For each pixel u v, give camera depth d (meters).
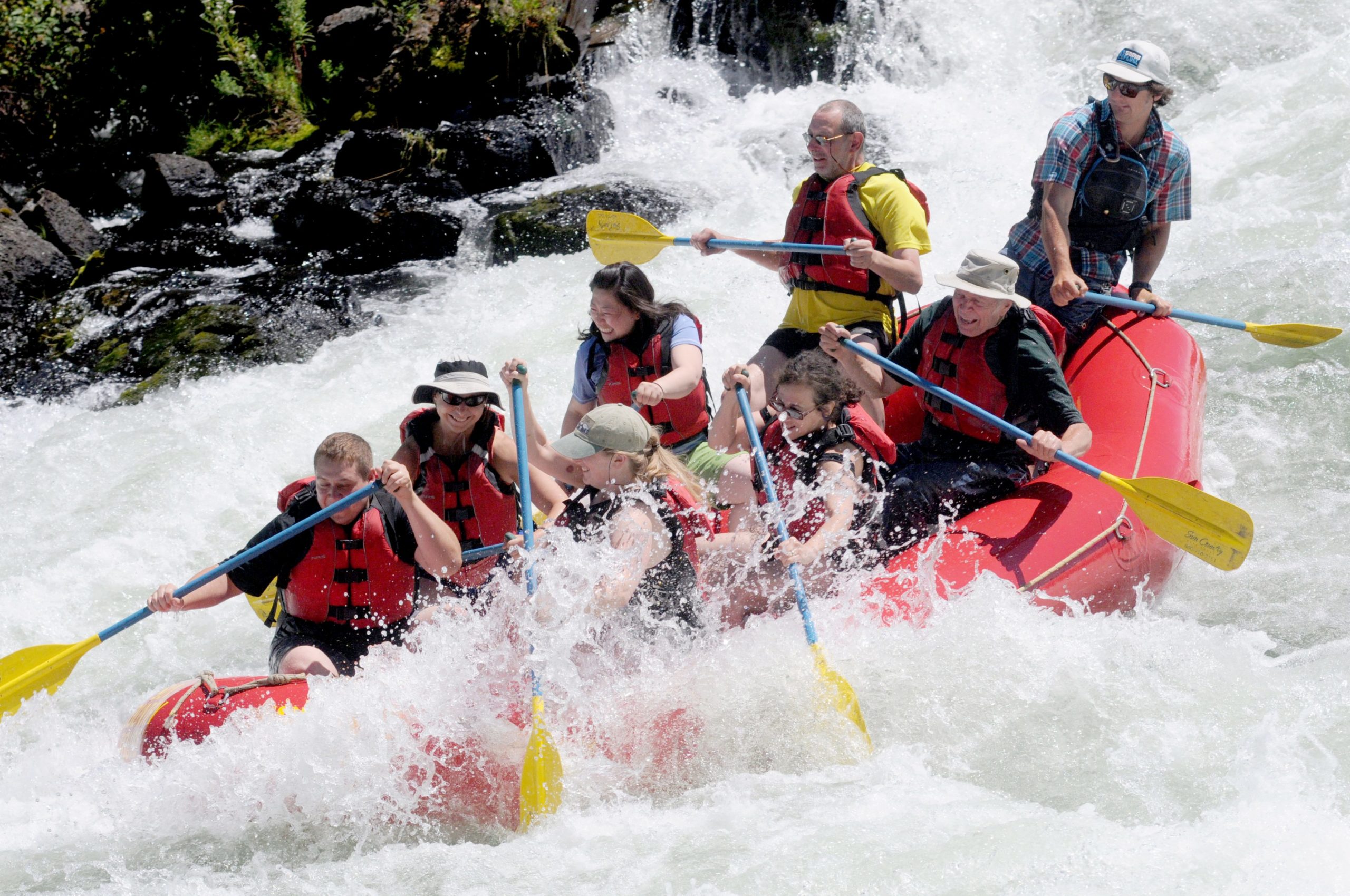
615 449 8.88
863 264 11.62
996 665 9.28
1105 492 10.77
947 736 8.84
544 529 9.45
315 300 20.27
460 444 10.27
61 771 10.05
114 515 14.90
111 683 12.09
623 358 11.30
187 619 13.14
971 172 22.28
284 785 8.75
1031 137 23.69
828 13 27.64
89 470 16.09
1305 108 21.55
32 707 11.04
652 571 9.02
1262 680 9.35
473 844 8.32
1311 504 12.80
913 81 26.53
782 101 26.67
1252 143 21.09
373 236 22.38
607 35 28.33
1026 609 9.68
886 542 10.70
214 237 23.66
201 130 30.12
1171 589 11.77
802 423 10.21
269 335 19.20
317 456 9.61
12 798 9.62
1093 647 9.55
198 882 8.11
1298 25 24.39
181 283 22.06
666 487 9.04
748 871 7.50
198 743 9.02
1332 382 14.39
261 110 30.52
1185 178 12.41
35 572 13.86
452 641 9.28
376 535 9.66
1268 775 8.10
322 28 30.95
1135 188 12.11
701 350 11.38
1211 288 16.42
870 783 8.44
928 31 26.67
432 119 26.84
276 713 8.97
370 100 29.56
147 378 18.95
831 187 12.14
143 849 8.59
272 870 8.24
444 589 10.44
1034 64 25.92
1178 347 12.65
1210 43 24.55
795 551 9.51
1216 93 23.17
